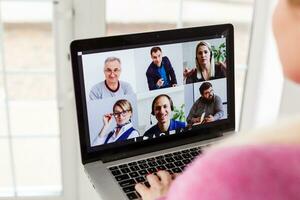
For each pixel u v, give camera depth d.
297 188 0.33
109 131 0.89
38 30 2.21
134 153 0.94
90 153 0.89
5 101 1.25
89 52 0.84
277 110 1.25
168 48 0.92
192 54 0.95
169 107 0.95
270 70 1.25
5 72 1.20
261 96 1.30
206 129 1.01
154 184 0.83
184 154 0.96
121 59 0.88
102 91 0.87
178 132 0.97
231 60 1.00
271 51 1.23
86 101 0.86
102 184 0.85
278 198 0.33
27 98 1.85
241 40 1.28
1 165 1.52
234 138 0.37
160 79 0.92
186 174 0.37
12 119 1.80
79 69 0.84
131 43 0.88
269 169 0.33
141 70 0.90
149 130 0.94
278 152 0.34
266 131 0.36
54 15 1.08
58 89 1.15
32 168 1.51
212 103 1.00
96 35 1.14
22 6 1.91
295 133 0.35
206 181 0.35
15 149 1.60
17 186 1.38
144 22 1.19
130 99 0.90
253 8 1.23
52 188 1.37
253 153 0.34
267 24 1.23
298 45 0.40
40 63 2.05
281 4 0.41
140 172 0.89
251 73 1.30
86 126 0.87
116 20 1.16
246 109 1.35
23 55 2.09
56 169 1.52
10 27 2.16
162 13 1.19
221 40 0.98
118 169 0.89
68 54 1.12
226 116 1.02
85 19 1.12
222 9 1.23
